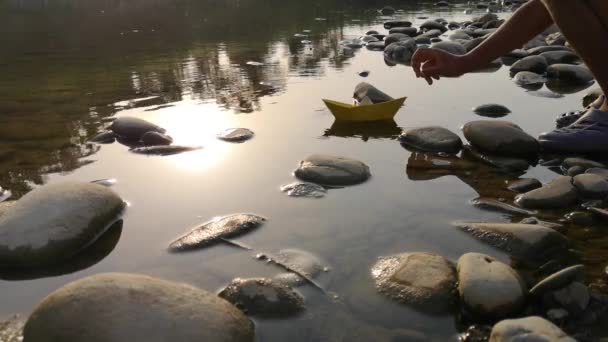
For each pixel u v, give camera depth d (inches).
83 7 431.5
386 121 122.1
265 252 64.9
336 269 60.9
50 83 167.0
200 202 80.0
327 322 51.8
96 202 71.8
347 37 266.7
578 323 50.4
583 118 99.9
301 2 469.1
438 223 71.8
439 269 58.2
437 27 280.2
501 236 66.1
